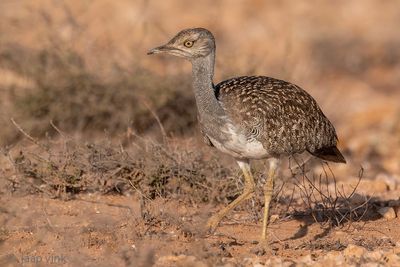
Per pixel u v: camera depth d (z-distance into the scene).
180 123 19.83
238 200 13.27
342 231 13.77
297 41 32.19
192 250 12.02
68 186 15.22
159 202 14.70
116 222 13.62
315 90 26.28
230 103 12.79
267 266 11.39
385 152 21.83
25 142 18.58
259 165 15.18
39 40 20.56
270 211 14.52
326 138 13.69
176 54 13.00
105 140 15.93
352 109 26.33
